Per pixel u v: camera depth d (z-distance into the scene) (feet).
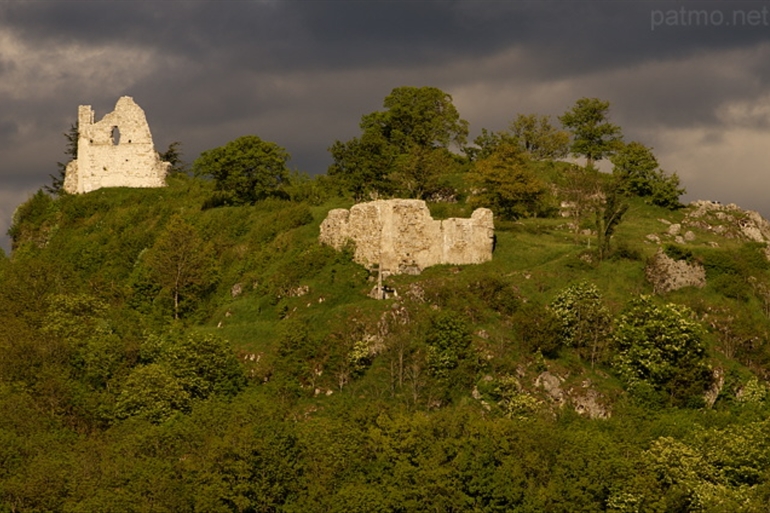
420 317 435.12
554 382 418.31
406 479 372.79
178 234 520.83
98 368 440.04
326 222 489.26
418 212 470.39
